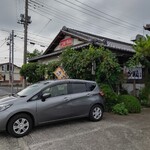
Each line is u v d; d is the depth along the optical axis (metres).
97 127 6.98
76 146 5.32
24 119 6.24
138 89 12.87
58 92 7.07
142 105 11.74
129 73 12.14
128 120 8.05
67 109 7.06
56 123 7.46
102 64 9.61
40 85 7.08
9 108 6.09
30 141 5.74
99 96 7.98
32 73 17.03
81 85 7.70
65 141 5.68
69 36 15.67
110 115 8.95
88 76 10.12
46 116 6.62
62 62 11.07
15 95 7.19
